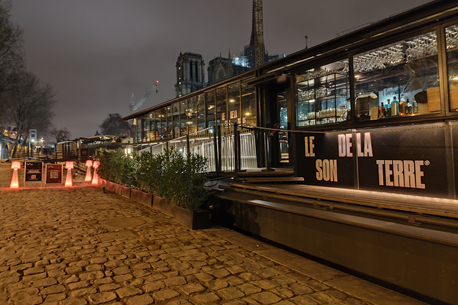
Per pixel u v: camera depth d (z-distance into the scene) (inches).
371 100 233.3
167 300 122.6
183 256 177.3
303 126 284.0
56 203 357.4
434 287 125.7
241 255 181.8
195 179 265.4
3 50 1349.7
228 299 124.4
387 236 143.3
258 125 397.7
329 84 270.2
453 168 186.2
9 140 2273.6
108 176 530.6
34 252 180.1
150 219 275.7
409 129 208.2
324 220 174.6
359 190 236.5
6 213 295.4
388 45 221.5
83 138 1517.0
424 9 213.3
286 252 187.3
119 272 151.2
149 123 730.2
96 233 224.7
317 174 272.7
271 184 283.3
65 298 122.4
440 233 129.9
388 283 141.7
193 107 549.3
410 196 200.2
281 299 125.4
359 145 240.4
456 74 186.1
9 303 117.5
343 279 145.9
